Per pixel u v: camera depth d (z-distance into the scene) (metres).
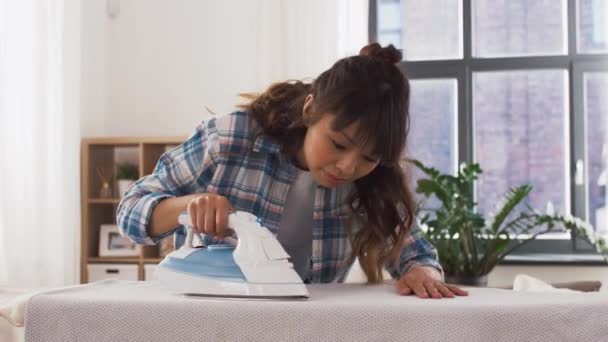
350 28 4.25
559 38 4.47
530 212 4.40
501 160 4.46
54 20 3.87
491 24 4.52
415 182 4.45
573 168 4.36
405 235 1.44
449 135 4.51
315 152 1.26
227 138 1.41
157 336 1.07
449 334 1.04
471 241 3.81
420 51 4.57
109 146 4.42
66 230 3.93
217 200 1.22
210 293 1.16
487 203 4.46
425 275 1.27
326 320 1.05
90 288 1.27
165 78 4.54
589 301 1.08
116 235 4.24
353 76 1.23
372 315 1.04
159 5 4.55
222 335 1.06
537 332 1.04
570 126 4.38
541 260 4.13
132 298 1.11
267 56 4.29
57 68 3.88
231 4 4.48
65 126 3.95
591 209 4.38
